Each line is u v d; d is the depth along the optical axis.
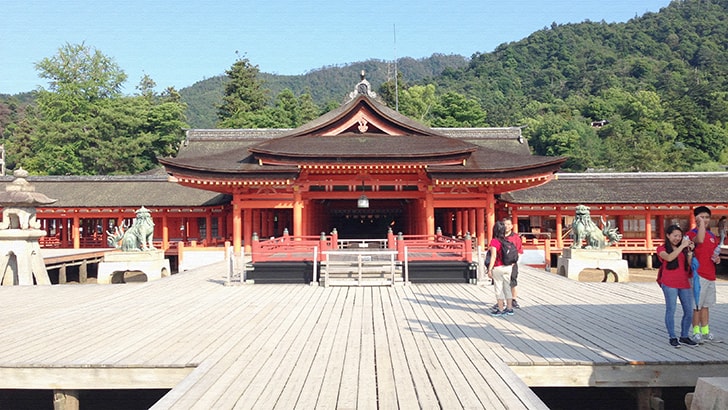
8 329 11.88
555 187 38.25
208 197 36.84
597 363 8.86
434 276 19.56
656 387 9.06
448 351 9.70
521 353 9.48
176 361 9.09
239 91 91.56
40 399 12.30
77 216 36.94
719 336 10.74
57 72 66.88
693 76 149.38
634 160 85.75
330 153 26.92
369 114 30.50
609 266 24.47
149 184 39.19
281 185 28.95
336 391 7.53
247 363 8.95
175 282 20.39
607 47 199.25
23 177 25.50
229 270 19.33
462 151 27.00
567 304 15.12
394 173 29.14
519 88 176.38
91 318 13.18
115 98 69.06
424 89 110.31
